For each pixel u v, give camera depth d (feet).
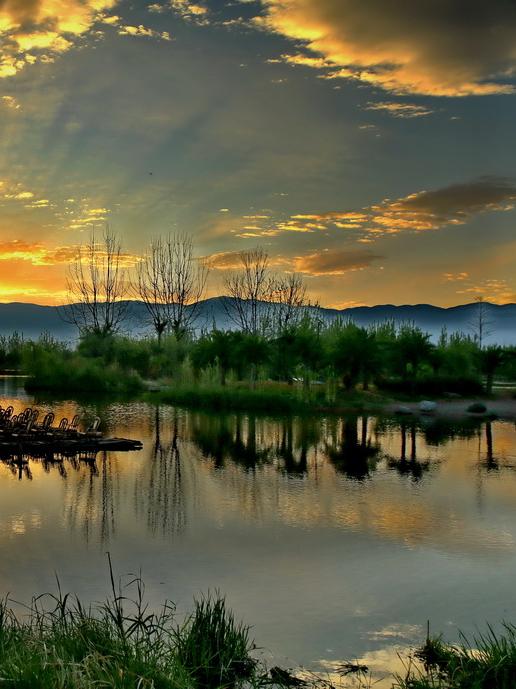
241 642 18.70
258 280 188.55
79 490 42.57
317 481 46.19
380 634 20.81
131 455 57.88
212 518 35.37
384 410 100.58
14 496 40.55
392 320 144.66
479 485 45.06
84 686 13.56
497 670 16.84
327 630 21.07
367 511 37.35
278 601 23.53
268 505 38.60
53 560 27.78
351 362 115.14
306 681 17.53
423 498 40.81
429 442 67.21
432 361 127.75
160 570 26.68
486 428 79.92
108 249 185.57
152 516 35.68
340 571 26.89
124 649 16.10
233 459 56.03
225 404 103.86
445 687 16.76
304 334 120.98
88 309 180.34
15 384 152.05
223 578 25.85
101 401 112.57
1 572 26.12
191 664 17.33
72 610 21.95
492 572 26.89
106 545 30.14
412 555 29.07
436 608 23.02
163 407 103.30
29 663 14.43
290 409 99.86
